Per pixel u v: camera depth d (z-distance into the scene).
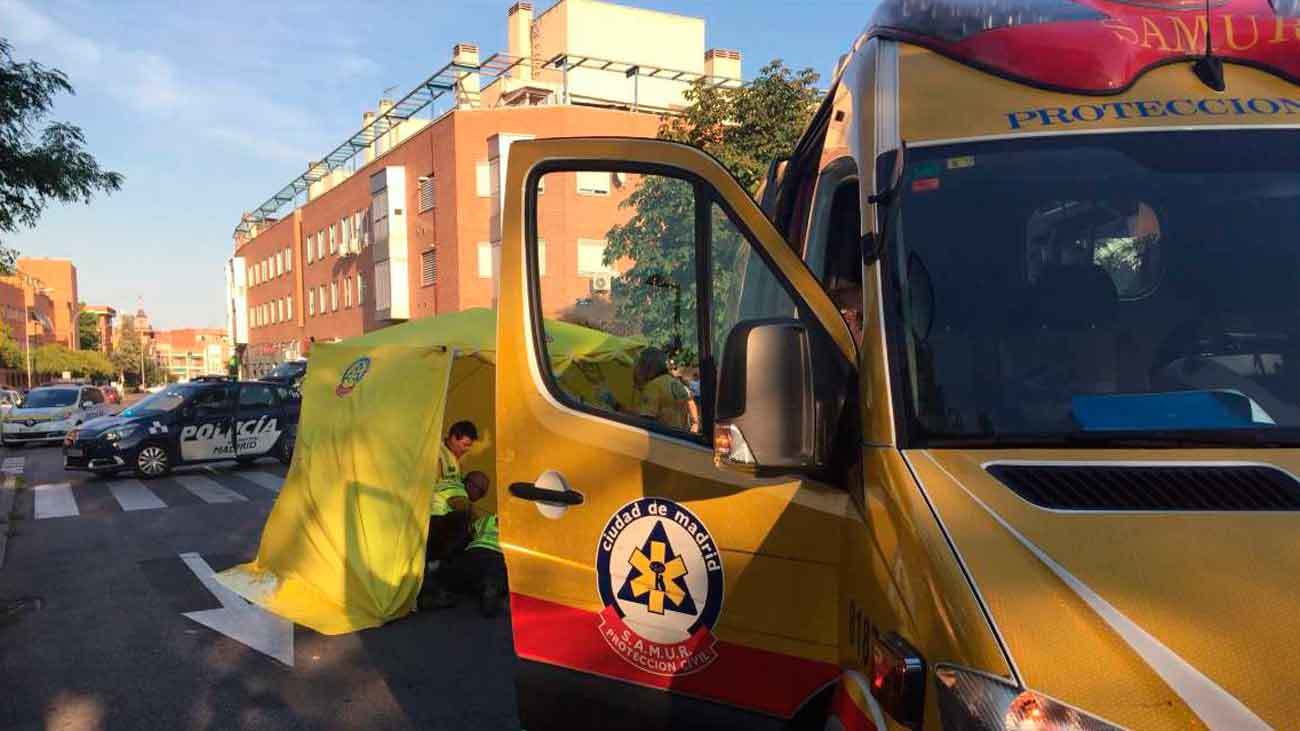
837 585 2.42
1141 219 2.36
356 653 6.13
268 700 5.30
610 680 2.91
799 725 2.50
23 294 81.25
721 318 2.73
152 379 117.44
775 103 15.95
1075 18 2.62
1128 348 2.22
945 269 2.32
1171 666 1.51
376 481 7.17
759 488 2.58
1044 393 2.15
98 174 10.62
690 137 16.67
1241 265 2.30
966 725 1.61
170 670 5.82
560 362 3.11
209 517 11.69
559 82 35.56
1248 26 2.57
